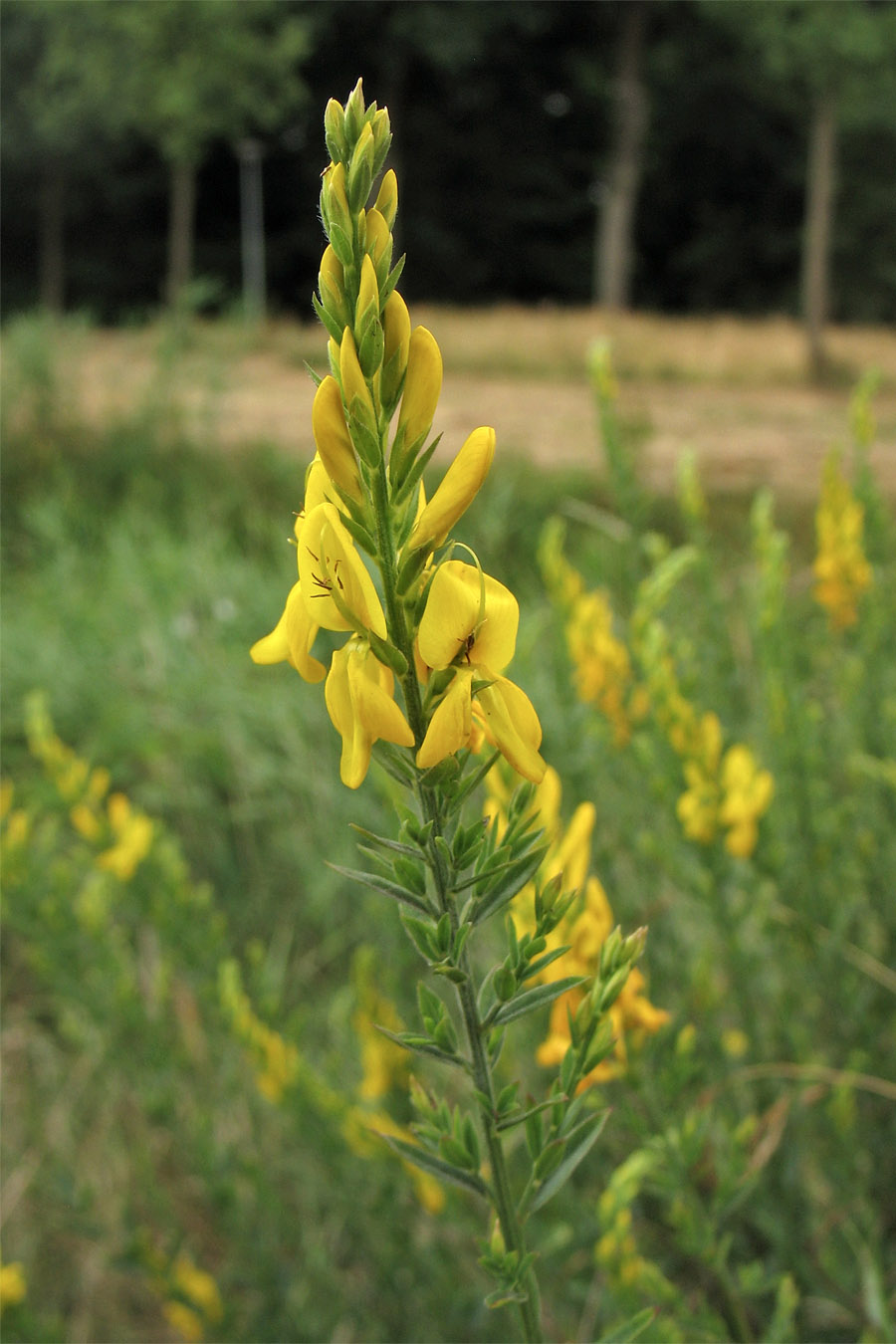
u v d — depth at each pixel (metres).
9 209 31.86
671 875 1.99
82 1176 2.74
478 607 0.77
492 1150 0.85
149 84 20.44
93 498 7.34
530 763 0.78
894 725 2.46
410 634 0.78
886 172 32.94
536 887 0.85
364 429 0.74
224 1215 2.18
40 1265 2.69
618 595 2.88
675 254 37.12
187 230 22.05
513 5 29.36
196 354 9.25
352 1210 2.19
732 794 1.88
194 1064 2.62
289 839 3.65
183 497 7.47
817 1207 2.09
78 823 2.32
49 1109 2.97
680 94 33.00
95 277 32.56
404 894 0.80
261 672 4.56
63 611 5.29
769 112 33.62
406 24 28.95
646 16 27.30
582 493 7.69
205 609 5.21
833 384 20.20
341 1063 2.60
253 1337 2.12
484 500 7.06
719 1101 1.90
